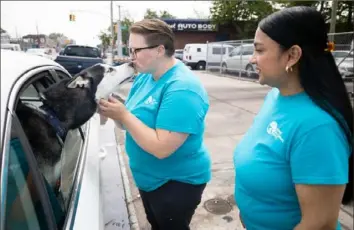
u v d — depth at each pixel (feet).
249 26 113.80
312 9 3.77
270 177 4.09
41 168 4.59
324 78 3.69
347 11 74.84
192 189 6.55
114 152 9.84
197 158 6.48
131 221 9.90
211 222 9.95
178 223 6.72
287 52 3.82
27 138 4.36
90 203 4.99
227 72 59.88
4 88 3.78
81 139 7.36
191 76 5.97
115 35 106.63
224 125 21.74
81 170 5.82
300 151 3.68
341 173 3.56
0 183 3.02
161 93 5.86
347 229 9.14
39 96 5.60
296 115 3.84
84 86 5.88
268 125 4.23
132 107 6.51
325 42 3.78
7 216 3.21
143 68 5.97
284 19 3.76
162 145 5.54
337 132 3.58
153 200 6.64
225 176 13.26
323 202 3.63
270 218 4.33
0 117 3.38
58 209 4.34
